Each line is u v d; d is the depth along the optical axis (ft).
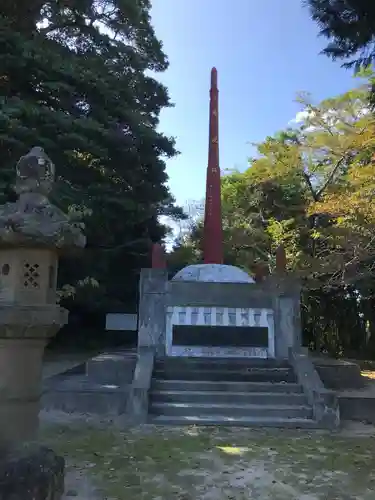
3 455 11.94
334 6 23.20
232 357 33.53
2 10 50.08
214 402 28.32
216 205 44.86
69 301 58.39
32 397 13.34
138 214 59.00
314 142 66.54
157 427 25.20
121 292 65.00
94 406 28.45
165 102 68.39
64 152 46.85
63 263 55.06
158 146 59.88
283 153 68.69
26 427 13.16
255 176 73.26
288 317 34.60
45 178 14.16
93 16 59.41
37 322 12.95
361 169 51.34
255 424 26.03
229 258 74.38
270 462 19.29
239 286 34.96
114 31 62.64
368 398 28.99
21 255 13.47
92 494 15.40
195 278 39.37
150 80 65.77
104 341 67.82
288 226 68.95
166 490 15.94
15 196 39.91
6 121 39.75
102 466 18.31
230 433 24.16
